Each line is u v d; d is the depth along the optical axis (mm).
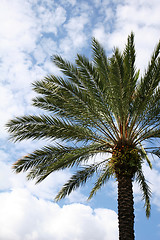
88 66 9797
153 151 9992
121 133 9875
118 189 9453
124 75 9531
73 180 10633
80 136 9680
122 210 9078
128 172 9406
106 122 10234
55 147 9781
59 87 9633
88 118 9758
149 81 9469
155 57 9430
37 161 9758
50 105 10211
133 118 10078
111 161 9648
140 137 9891
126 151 9516
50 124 9445
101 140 10031
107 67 10016
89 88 9766
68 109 9898
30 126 9391
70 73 10008
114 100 9805
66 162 9102
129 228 8805
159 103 9648
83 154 9250
